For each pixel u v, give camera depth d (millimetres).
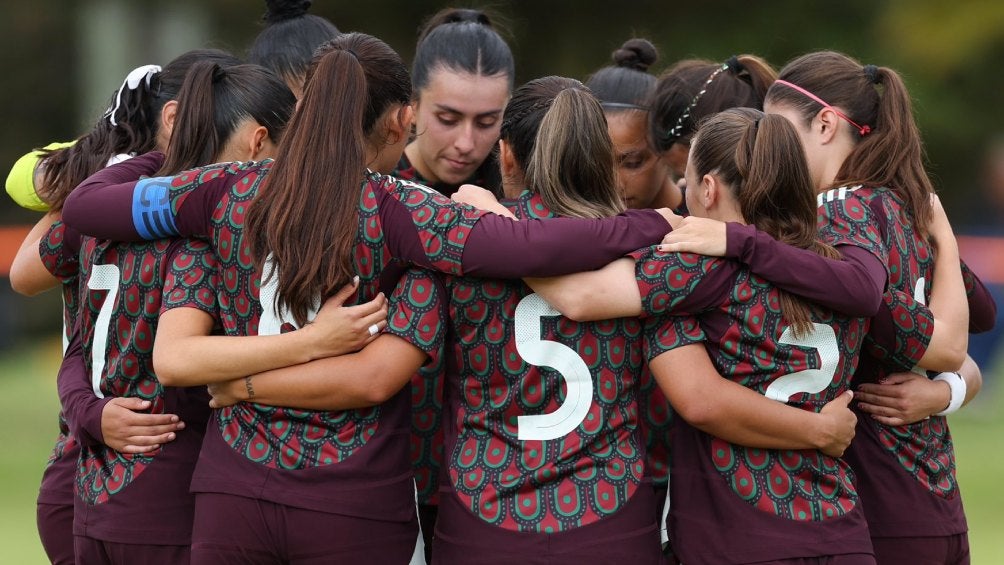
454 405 11477
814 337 11305
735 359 11234
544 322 11164
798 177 11367
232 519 10922
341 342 10914
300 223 10891
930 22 55281
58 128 74750
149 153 12734
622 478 11047
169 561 11711
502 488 10922
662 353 11234
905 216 12453
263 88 12430
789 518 11133
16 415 44562
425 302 11078
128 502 11695
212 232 11273
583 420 11062
